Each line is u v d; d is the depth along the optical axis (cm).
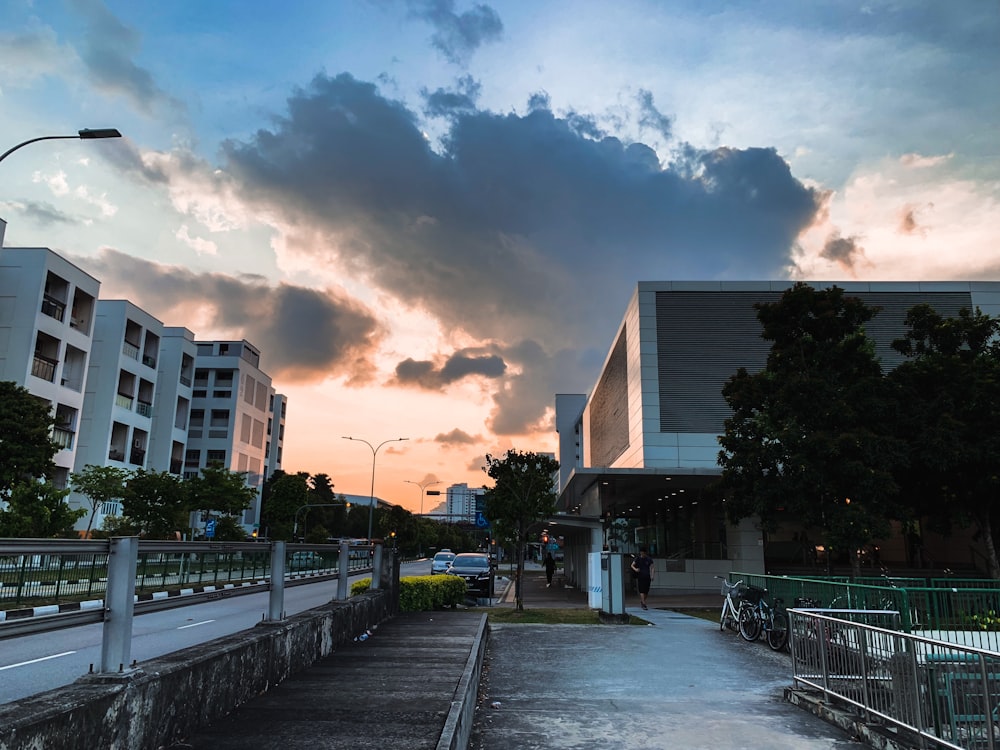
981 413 1959
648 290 3894
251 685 627
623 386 4400
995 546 2389
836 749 593
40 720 313
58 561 387
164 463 6353
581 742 606
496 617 1758
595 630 1484
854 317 2080
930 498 2167
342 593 1101
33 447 2842
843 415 1908
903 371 2102
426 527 11362
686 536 3856
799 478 1956
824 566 3328
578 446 10825
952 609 1152
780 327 2117
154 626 1437
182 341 6644
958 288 3822
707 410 3709
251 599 2177
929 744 568
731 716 707
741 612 1403
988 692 519
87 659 1032
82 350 4597
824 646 730
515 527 2127
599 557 2094
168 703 453
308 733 509
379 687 694
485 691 830
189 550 584
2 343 4081
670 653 1154
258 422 8656
